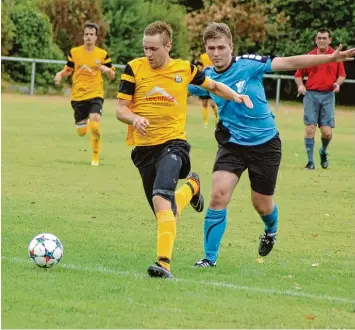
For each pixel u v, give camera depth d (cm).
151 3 8350
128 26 7938
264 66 1689
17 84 7456
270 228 1781
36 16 7519
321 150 3444
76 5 7838
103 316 1277
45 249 1559
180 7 8531
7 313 1273
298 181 3048
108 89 7762
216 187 1677
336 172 3347
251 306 1370
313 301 1425
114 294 1406
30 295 1378
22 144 3909
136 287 1458
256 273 1630
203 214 2338
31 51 7469
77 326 1223
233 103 1686
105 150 3841
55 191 2600
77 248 1792
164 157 1603
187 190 1781
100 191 2647
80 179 2891
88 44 3328
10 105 6303
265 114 1697
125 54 7906
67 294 1393
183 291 1448
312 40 8631
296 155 3934
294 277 1612
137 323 1248
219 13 8281
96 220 2156
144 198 2550
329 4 8556
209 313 1316
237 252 1852
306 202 2581
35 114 5631
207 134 4825
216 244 1683
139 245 1867
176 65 1631
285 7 8706
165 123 1630
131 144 1656
